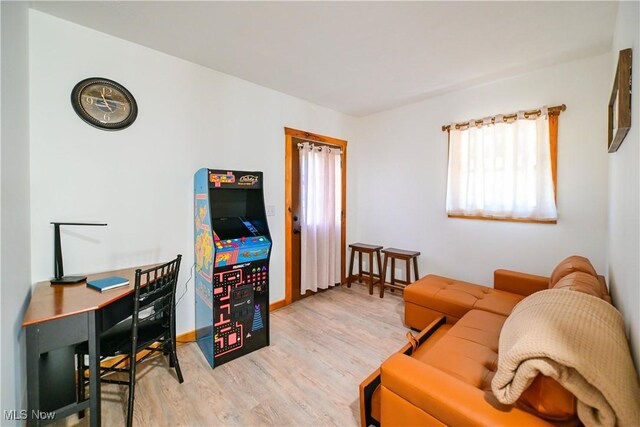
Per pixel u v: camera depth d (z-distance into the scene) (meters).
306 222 3.52
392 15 1.84
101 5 1.74
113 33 2.05
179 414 1.68
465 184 3.13
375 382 1.46
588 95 2.41
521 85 2.74
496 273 2.62
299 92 3.21
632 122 1.19
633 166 1.15
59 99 1.88
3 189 1.24
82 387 1.67
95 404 1.38
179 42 2.18
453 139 3.19
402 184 3.79
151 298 1.73
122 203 2.16
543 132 2.58
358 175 4.33
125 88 2.14
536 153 2.63
